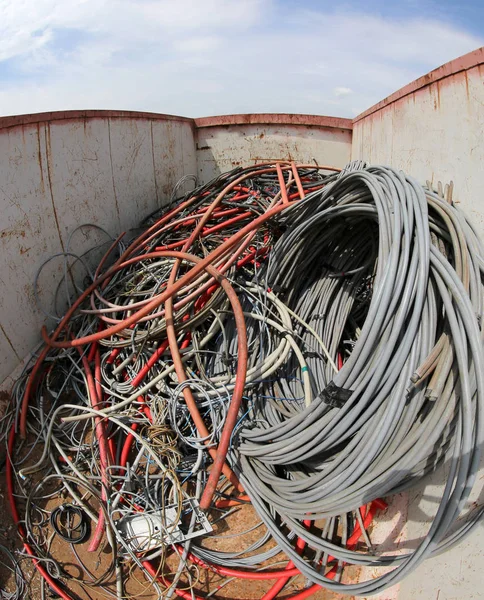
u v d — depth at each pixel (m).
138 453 2.04
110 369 2.39
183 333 2.35
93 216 3.00
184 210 3.40
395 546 1.52
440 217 1.73
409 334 1.40
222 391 1.99
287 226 2.61
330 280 2.40
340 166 4.47
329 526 1.71
